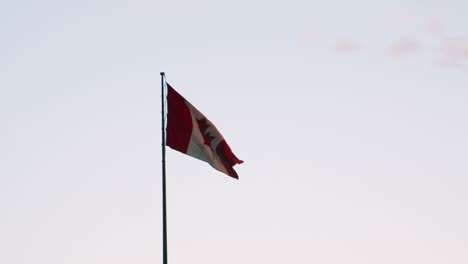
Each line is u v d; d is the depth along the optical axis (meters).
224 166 106.00
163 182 101.94
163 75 104.62
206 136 105.25
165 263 100.31
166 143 103.88
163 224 101.06
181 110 104.75
